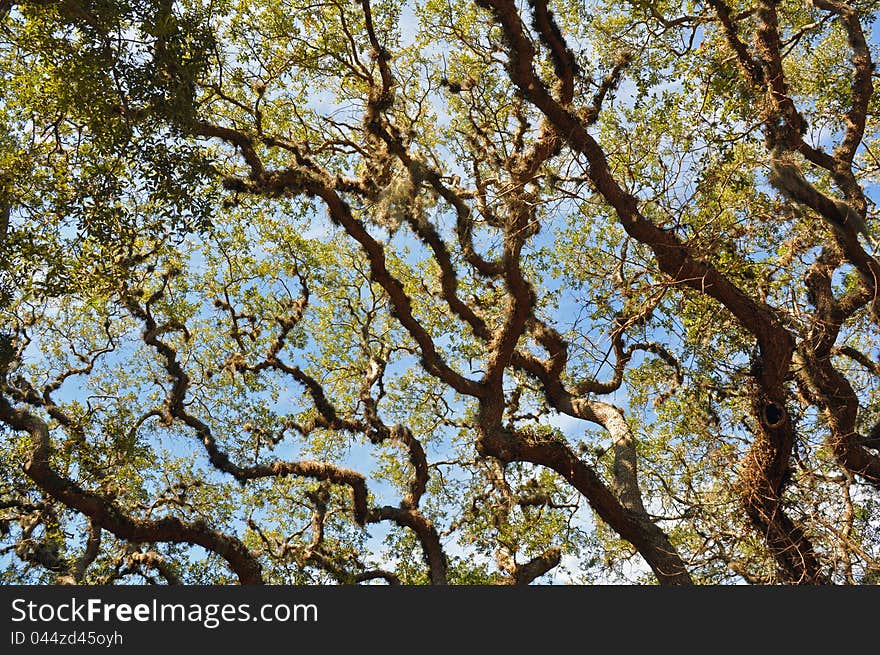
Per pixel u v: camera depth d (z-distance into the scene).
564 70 11.33
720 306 11.91
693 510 10.40
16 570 13.82
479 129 14.01
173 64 10.19
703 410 11.94
